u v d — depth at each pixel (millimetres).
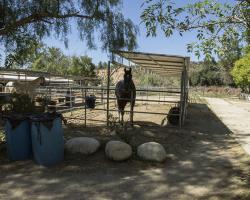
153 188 5605
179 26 4742
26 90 14336
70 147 7328
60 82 23484
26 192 5320
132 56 11250
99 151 7496
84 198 5105
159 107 20641
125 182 5875
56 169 6480
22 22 9750
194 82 66750
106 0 10406
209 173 6496
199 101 30188
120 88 10547
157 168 6754
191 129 11297
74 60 44312
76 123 11312
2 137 8312
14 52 10766
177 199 5133
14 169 6441
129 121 11797
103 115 14547
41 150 6570
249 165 7074
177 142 8859
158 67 16328
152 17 4684
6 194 5219
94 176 6164
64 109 15133
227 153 8156
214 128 12234
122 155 6977
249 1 4258
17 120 6848
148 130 9773
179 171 6602
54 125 6648
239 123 14328
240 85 43844
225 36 4785
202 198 5180
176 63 12992
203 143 9180
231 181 6016
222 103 29766
